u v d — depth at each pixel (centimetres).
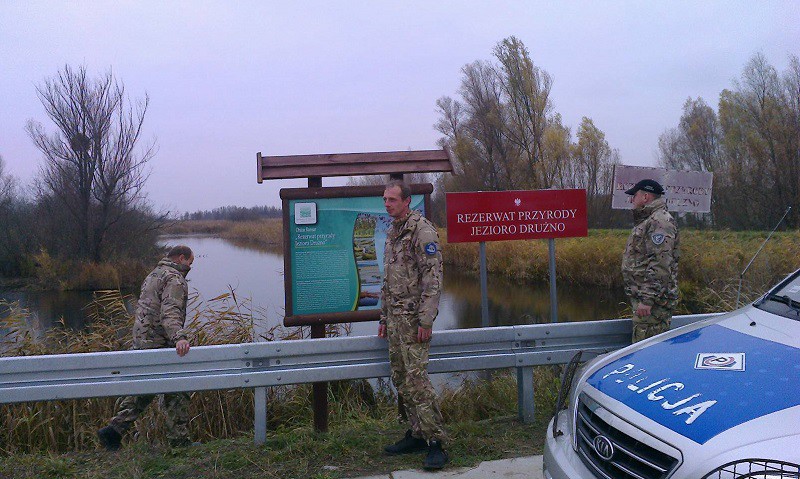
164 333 528
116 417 532
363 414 658
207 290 1711
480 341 518
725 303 1036
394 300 461
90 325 847
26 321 838
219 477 450
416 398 451
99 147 3100
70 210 3034
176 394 533
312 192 551
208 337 739
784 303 365
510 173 3919
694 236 1978
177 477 454
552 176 3834
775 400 255
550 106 3875
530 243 2245
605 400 304
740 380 279
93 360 464
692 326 381
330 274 555
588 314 1417
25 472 471
